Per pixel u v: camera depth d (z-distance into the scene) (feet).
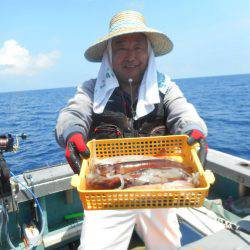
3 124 66.33
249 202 9.86
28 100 189.57
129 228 7.22
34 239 9.04
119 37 7.36
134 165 5.77
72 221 10.50
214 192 11.10
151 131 7.62
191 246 4.88
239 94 125.80
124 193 4.40
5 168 8.11
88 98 7.66
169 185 4.78
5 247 9.34
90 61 8.67
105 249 6.98
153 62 7.61
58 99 186.50
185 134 6.41
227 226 5.42
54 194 10.35
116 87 7.64
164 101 7.63
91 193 4.38
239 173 8.93
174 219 7.40
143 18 7.92
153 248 7.43
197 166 5.27
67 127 6.40
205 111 72.49
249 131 44.96
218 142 38.06
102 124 7.62
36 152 36.68
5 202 8.30
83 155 5.61
